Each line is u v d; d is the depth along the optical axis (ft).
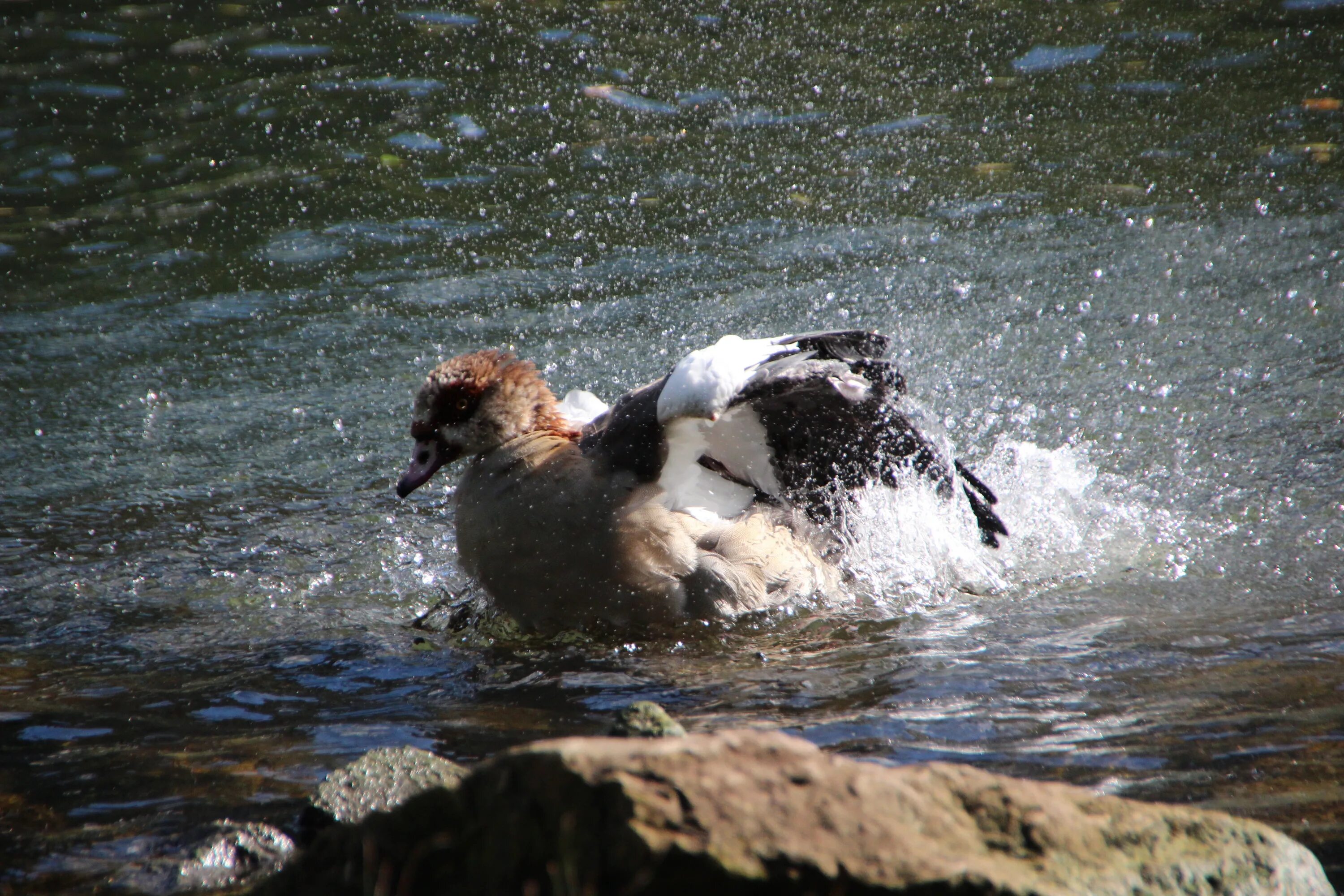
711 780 15.33
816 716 25.34
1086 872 16.12
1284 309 50.37
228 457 43.83
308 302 55.72
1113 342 49.01
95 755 24.56
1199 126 65.92
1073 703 25.14
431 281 56.95
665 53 76.18
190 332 53.36
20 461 43.60
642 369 48.73
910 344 49.60
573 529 30.66
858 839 15.17
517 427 32.60
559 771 15.03
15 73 74.02
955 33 77.20
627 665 29.37
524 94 72.13
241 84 73.36
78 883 19.81
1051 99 69.67
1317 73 69.26
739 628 31.53
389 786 21.24
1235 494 37.42
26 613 32.91
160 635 31.45
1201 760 22.18
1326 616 29.19
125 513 39.65
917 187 62.90
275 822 21.42
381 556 36.65
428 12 81.25
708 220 61.21
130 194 63.67
